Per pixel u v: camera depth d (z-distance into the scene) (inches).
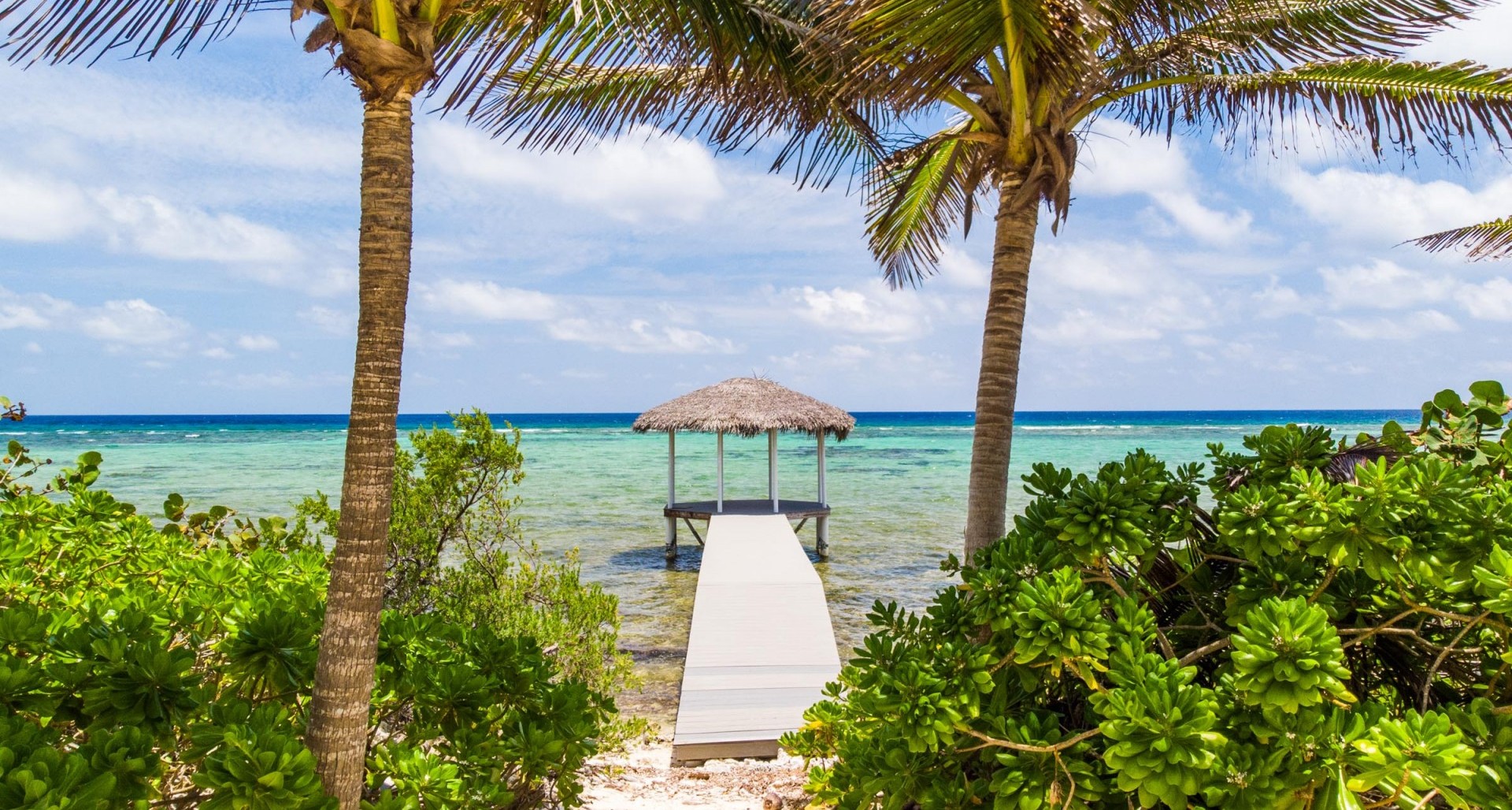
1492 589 78.5
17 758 84.1
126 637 105.0
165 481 1155.9
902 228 294.8
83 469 175.0
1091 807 95.4
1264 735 79.7
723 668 285.0
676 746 237.5
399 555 274.8
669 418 742.5
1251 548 92.8
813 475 1422.2
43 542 152.7
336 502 903.1
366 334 99.6
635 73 179.2
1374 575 86.6
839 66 136.9
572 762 139.9
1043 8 139.3
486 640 148.3
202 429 2989.7
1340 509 89.7
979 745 97.9
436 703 133.3
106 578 155.6
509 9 125.0
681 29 122.6
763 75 139.3
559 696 143.4
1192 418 4247.0
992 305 188.4
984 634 110.5
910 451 2052.2
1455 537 85.7
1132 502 101.1
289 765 93.7
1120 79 186.4
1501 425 112.2
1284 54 190.5
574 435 2807.6
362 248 99.8
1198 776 78.9
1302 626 77.7
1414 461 107.6
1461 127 184.5
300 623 122.2
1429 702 101.7
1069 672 109.8
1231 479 114.3
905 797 105.7
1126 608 94.8
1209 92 191.3
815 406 754.8
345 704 98.7
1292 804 78.2
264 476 1246.9
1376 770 72.7
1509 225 289.4
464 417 284.8
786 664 288.7
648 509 972.6
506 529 294.2
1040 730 96.3
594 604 273.9
